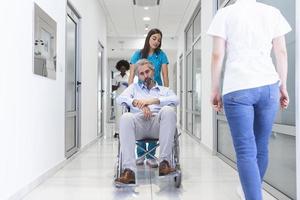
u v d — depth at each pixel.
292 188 2.16
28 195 2.40
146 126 2.62
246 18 1.64
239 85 1.59
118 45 10.60
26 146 2.47
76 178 2.96
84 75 4.97
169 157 2.54
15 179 2.25
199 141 5.79
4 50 2.08
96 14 6.24
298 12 1.92
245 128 1.59
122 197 2.35
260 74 1.59
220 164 3.70
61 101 3.54
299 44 1.91
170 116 2.54
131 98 2.80
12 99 2.21
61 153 3.52
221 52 1.66
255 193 1.52
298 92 1.92
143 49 3.49
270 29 1.65
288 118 2.23
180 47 9.31
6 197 2.09
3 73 2.07
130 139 2.49
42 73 2.85
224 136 4.06
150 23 8.45
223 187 2.62
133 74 3.45
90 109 5.51
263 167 1.75
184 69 8.45
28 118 2.51
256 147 1.69
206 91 4.97
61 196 2.38
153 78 3.03
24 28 2.43
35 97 2.68
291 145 2.18
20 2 2.35
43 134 2.89
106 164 3.68
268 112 1.64
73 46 4.49
